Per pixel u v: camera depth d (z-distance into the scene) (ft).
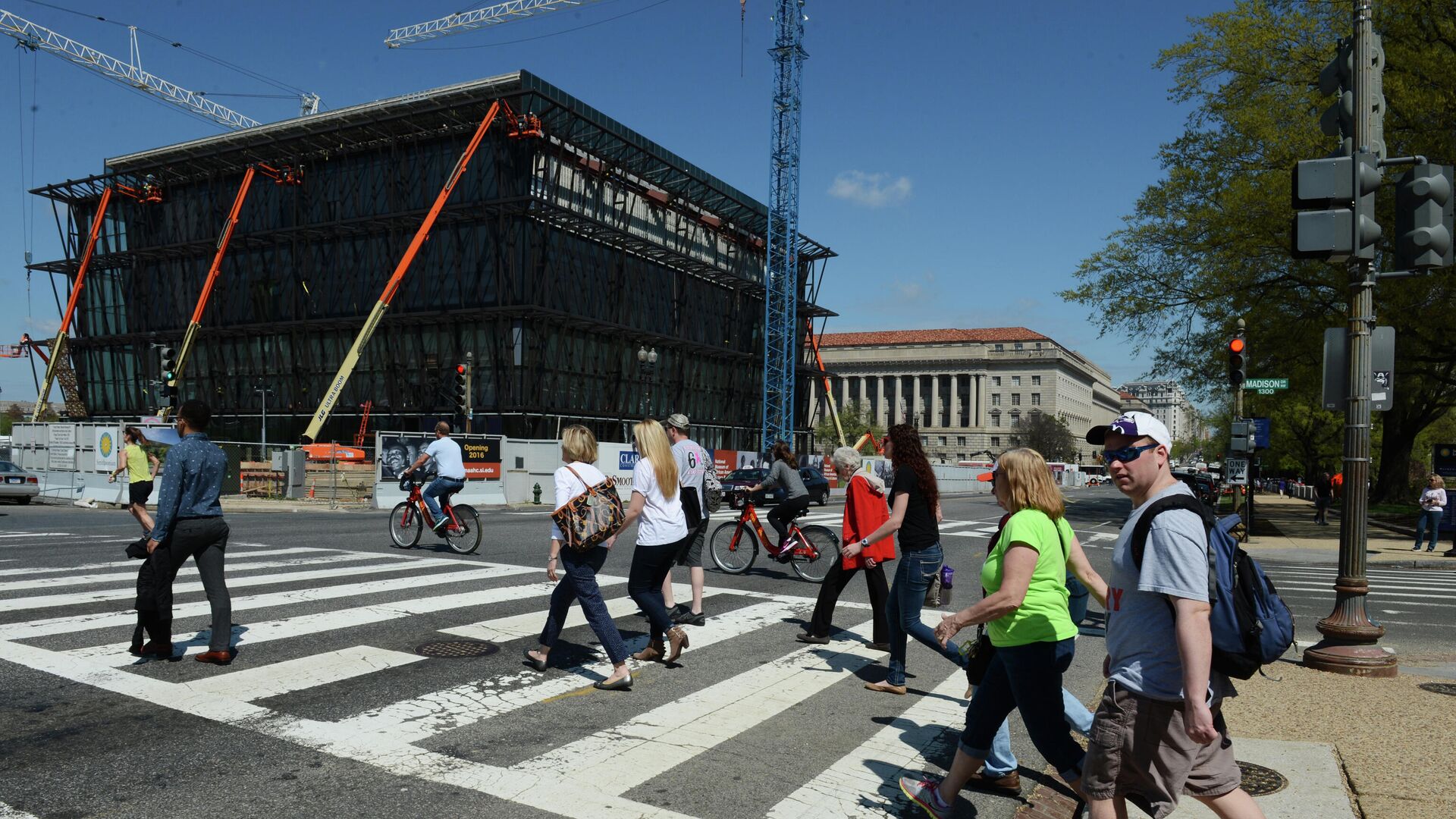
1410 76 70.74
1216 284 86.58
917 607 19.98
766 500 107.45
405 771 14.57
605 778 14.53
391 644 23.52
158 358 100.83
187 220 186.91
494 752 15.64
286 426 174.60
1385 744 16.37
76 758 14.82
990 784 14.85
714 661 23.17
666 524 22.39
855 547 24.32
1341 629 23.12
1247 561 9.53
